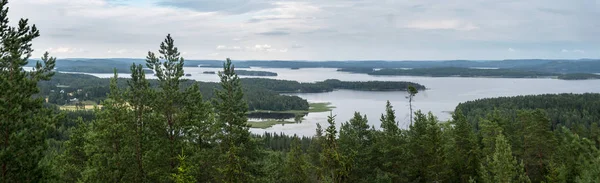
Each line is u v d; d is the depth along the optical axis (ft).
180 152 104.94
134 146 100.37
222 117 108.58
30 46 78.64
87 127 125.59
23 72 75.15
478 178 136.15
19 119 69.87
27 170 70.38
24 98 71.51
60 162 116.88
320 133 105.09
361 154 123.75
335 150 96.07
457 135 142.82
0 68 74.38
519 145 147.95
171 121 107.24
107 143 101.60
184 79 111.04
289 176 141.90
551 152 141.49
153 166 98.58
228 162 100.37
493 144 144.56
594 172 91.20
